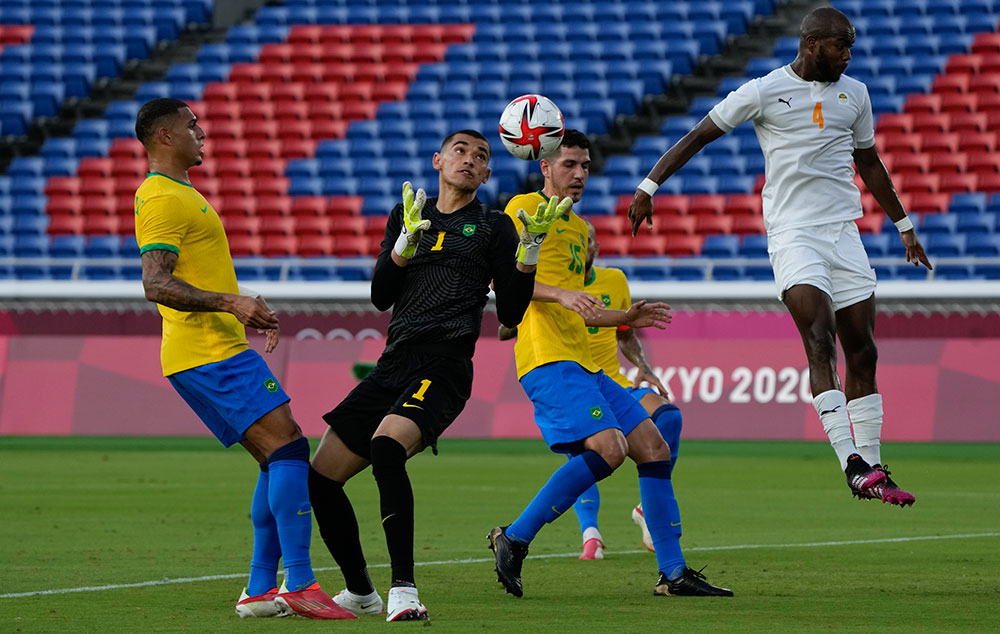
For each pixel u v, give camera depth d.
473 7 110.00
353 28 108.75
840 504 40.56
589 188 90.56
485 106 99.06
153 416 68.25
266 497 20.98
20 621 19.56
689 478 49.88
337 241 87.38
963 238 80.25
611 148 97.75
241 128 98.81
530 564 27.88
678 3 107.56
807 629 18.77
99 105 104.88
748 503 40.84
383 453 20.30
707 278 70.50
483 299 21.72
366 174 94.62
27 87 103.75
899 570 26.14
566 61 104.12
